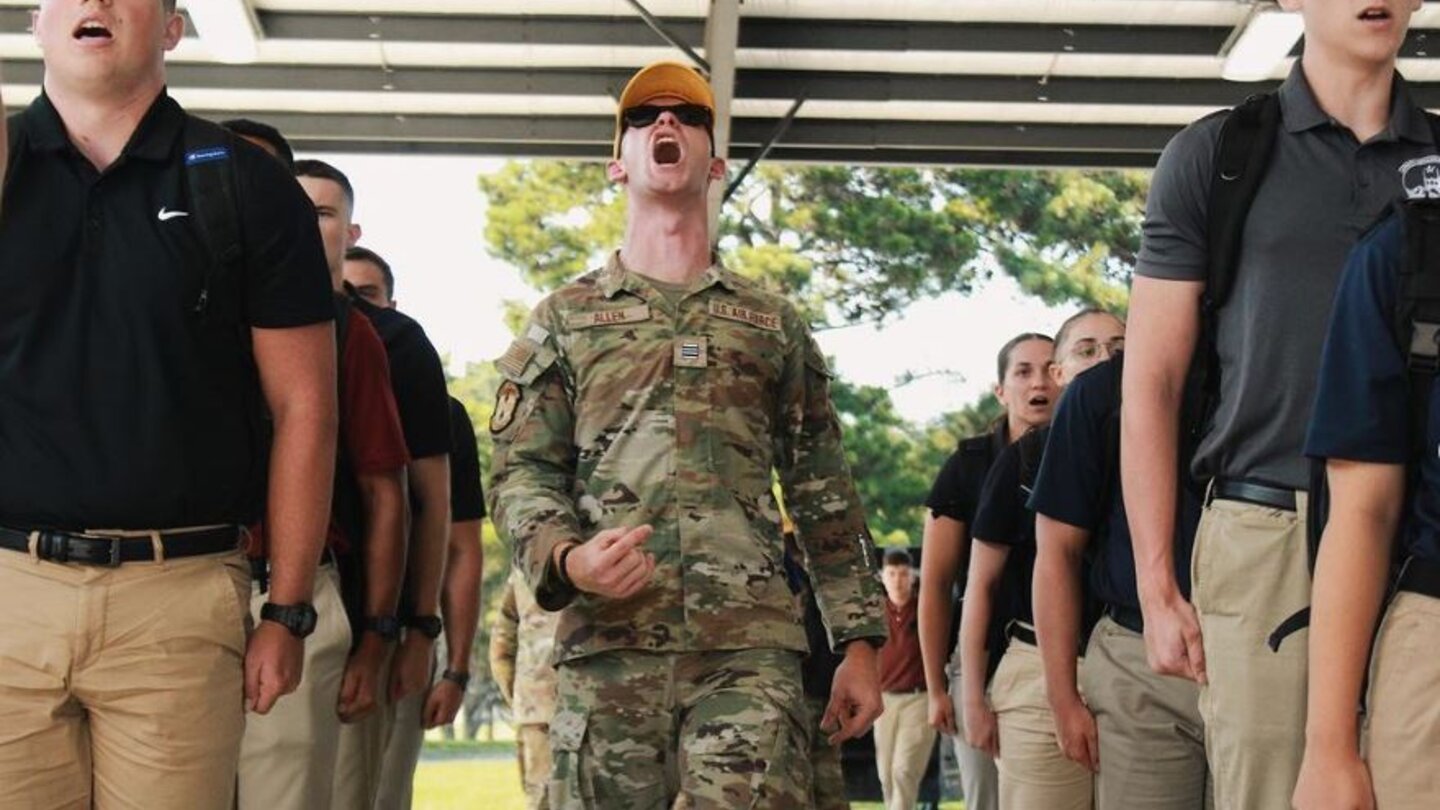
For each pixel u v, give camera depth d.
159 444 3.84
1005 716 6.36
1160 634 4.23
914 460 33.84
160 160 3.92
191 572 3.88
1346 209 4.07
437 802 19.27
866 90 13.89
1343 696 3.28
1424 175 3.38
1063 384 6.73
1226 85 13.96
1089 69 13.86
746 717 4.64
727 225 34.31
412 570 6.16
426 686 6.86
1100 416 5.34
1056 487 5.38
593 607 4.74
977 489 7.62
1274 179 4.13
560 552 4.62
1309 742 3.31
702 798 4.59
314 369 4.06
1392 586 3.32
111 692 3.82
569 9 13.23
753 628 4.75
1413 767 3.22
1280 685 3.99
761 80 13.84
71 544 3.79
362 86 13.71
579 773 4.71
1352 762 3.27
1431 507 3.26
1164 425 4.24
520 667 8.45
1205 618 4.11
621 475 4.82
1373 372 3.29
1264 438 4.07
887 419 33.91
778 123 14.16
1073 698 5.47
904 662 11.95
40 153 3.88
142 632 3.83
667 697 4.71
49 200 3.87
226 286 3.94
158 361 3.85
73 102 3.92
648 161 4.96
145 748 3.85
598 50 13.49
